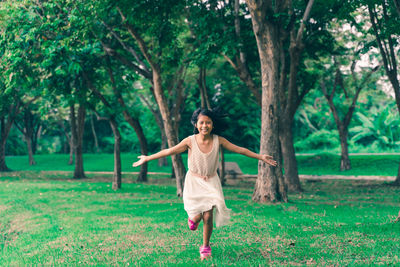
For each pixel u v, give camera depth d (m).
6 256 7.09
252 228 7.65
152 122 41.44
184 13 17.06
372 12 16.78
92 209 11.95
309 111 46.31
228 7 16.58
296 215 9.53
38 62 14.02
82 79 17.30
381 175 28.20
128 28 13.63
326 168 32.22
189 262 5.12
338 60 24.12
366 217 8.93
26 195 16.31
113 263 5.43
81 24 12.69
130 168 36.81
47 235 8.24
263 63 12.66
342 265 4.70
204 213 5.14
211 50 14.42
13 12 12.23
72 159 41.06
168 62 15.17
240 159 37.34
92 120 46.81
